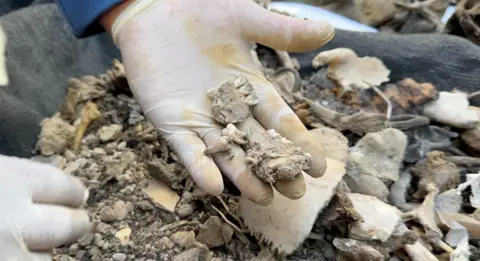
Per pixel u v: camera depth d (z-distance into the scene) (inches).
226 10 15.9
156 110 15.5
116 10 16.2
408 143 18.1
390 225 14.3
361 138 17.6
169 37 15.8
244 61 16.1
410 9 25.0
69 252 14.2
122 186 15.9
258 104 15.1
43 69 18.8
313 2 27.4
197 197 15.4
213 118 14.9
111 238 14.5
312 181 14.4
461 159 17.4
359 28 25.7
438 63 20.9
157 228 14.8
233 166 14.0
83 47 20.9
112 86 18.8
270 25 15.5
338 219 14.2
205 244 14.4
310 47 15.5
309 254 14.5
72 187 12.4
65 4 16.4
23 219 11.3
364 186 16.1
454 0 26.1
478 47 20.9
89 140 17.3
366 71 20.3
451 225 15.3
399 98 19.4
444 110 18.6
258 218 14.4
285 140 13.9
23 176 11.7
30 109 17.4
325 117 18.2
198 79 15.6
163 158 16.6
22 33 18.5
